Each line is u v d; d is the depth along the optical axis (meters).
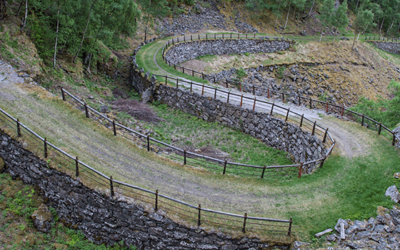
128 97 33.88
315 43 70.81
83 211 15.19
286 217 14.55
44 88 21.97
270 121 25.05
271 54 64.19
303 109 26.97
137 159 17.55
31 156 16.06
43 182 16.03
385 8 94.31
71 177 15.09
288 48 67.31
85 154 17.06
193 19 64.25
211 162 21.36
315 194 16.03
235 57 58.66
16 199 15.60
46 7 25.75
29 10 26.19
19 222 14.64
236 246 13.61
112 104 28.89
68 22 25.75
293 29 76.88
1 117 17.86
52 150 16.47
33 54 24.25
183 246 14.00
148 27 56.78
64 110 20.09
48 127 18.38
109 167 16.56
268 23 74.56
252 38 62.31
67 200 15.48
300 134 22.67
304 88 57.50
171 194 15.38
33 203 15.81
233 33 64.56
